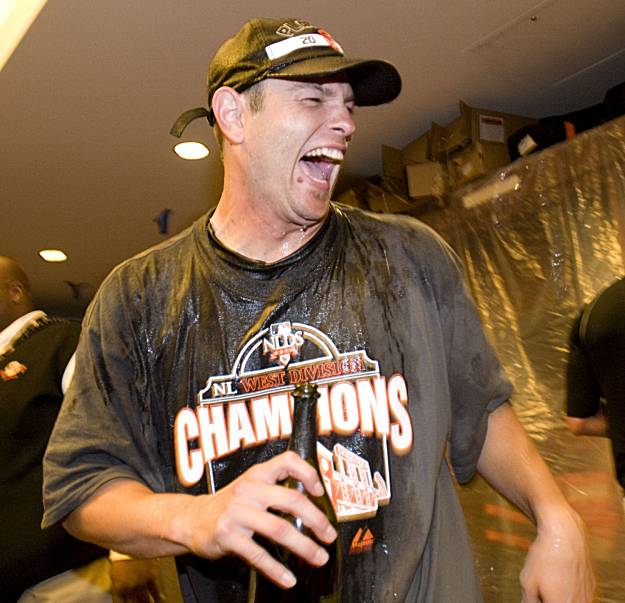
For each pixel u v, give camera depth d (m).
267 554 0.84
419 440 1.08
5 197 3.94
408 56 2.88
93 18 2.55
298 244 1.14
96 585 2.05
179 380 1.11
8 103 3.06
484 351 1.19
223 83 1.15
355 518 1.03
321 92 1.12
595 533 2.47
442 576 1.06
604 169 2.54
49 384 2.08
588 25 2.71
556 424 2.62
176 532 0.91
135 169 3.67
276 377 1.08
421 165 3.22
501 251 2.86
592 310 2.01
